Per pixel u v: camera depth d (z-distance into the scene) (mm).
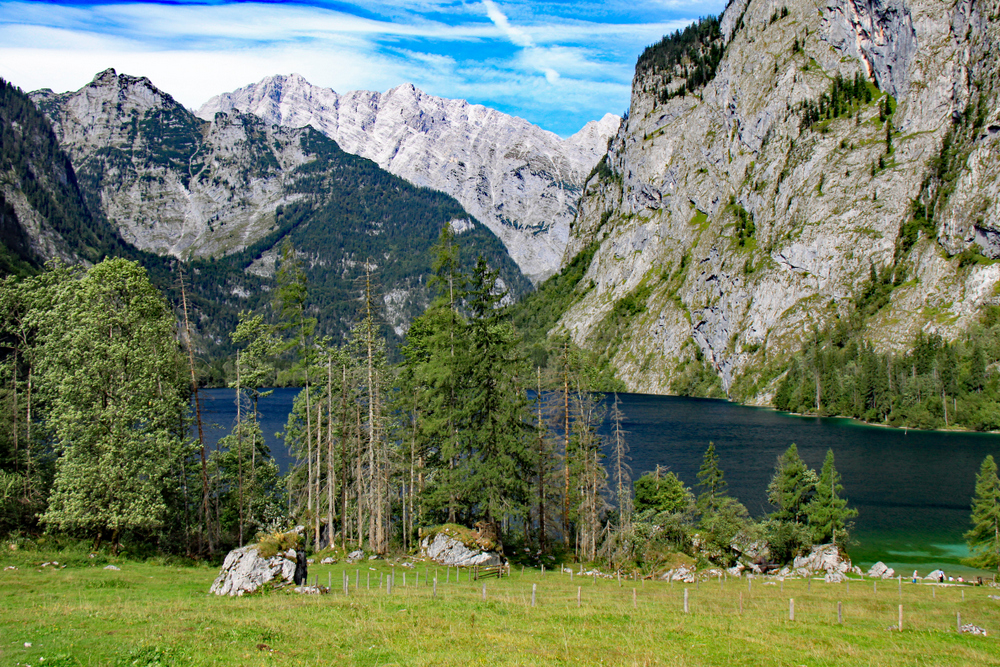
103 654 20875
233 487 57562
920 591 47375
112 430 44031
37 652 20719
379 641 24281
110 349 44594
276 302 57000
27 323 50625
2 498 44719
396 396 63031
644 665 22172
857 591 46938
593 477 61312
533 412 56875
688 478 91438
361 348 60656
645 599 39000
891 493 87500
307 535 58812
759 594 44438
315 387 63094
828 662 23766
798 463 66938
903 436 134125
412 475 57438
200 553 50500
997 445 123062
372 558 52969
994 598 43438
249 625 25406
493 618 29469
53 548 44094
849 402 167000
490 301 54031
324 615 28125
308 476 62500
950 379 150250
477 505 62500
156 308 49938
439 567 50562
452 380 52875
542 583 47156
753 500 80562
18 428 50969
